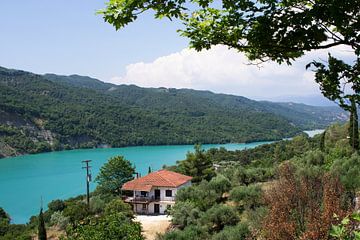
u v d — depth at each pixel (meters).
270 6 3.97
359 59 3.96
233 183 45.12
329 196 13.93
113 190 59.53
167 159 138.62
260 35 4.04
